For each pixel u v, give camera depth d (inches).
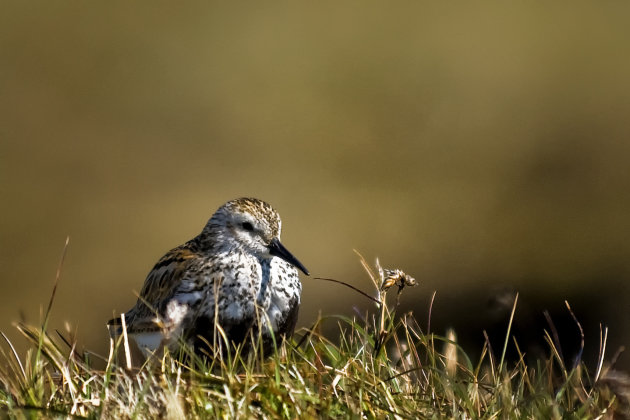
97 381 229.6
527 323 511.8
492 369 248.4
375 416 219.9
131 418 208.7
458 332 563.2
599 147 845.2
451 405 227.6
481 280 693.9
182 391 218.8
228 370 239.0
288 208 773.3
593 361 488.4
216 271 279.7
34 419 212.4
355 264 702.5
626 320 594.6
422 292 627.8
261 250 283.7
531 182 810.2
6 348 482.9
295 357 257.1
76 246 746.2
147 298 286.4
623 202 792.9
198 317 276.1
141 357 300.5
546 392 238.7
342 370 233.1
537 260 713.6
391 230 746.2
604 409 230.8
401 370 250.8
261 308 278.7
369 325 279.4
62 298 684.1
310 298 639.8
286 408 216.2
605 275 692.1
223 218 286.7
